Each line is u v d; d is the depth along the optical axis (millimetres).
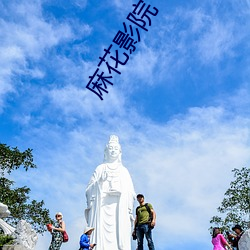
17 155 39500
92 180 29844
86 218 29625
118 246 27938
